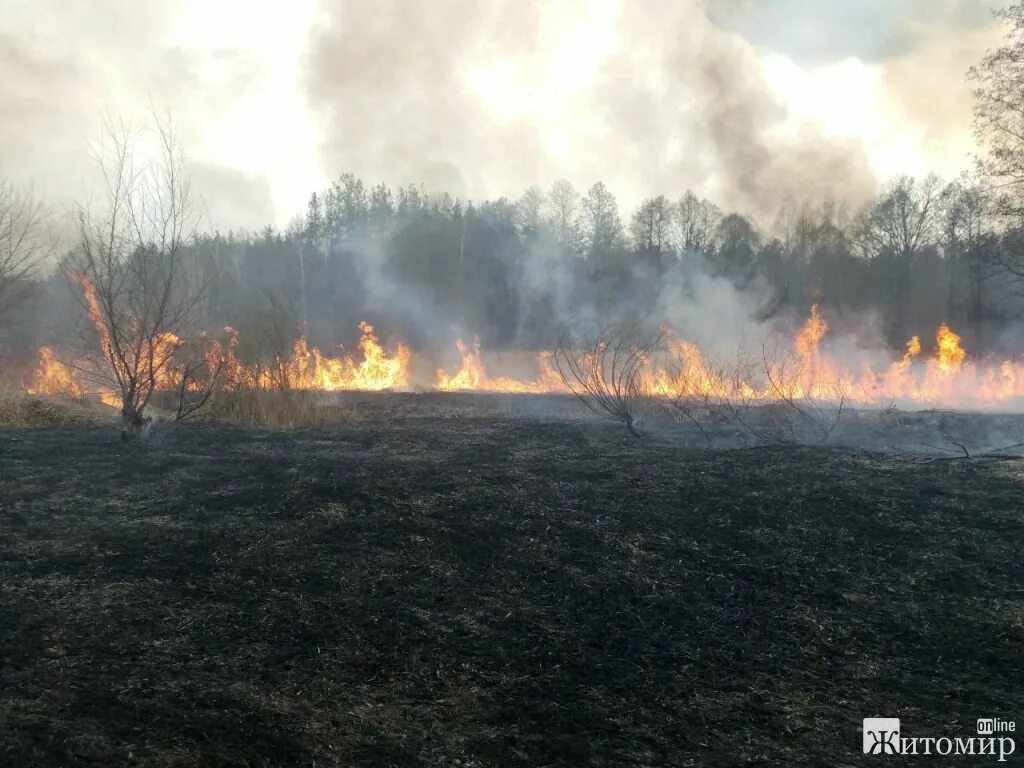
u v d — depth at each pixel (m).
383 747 3.18
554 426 11.89
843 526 6.12
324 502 6.48
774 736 3.40
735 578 5.14
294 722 3.30
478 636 4.26
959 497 6.90
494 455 9.05
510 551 5.52
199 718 3.24
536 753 3.20
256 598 4.59
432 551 5.45
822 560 5.45
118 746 2.97
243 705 3.40
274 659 3.87
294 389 13.77
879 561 5.43
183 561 5.11
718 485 7.33
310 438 10.62
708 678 3.90
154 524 5.92
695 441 10.57
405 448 9.70
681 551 5.59
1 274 17.53
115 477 7.63
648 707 3.61
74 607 4.32
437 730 3.34
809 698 3.74
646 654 4.12
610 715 3.53
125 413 10.22
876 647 4.26
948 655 4.18
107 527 5.82
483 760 3.13
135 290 10.32
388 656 3.98
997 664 4.09
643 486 7.29
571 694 3.70
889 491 7.10
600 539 5.78
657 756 3.22
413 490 6.96
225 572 4.96
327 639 4.12
